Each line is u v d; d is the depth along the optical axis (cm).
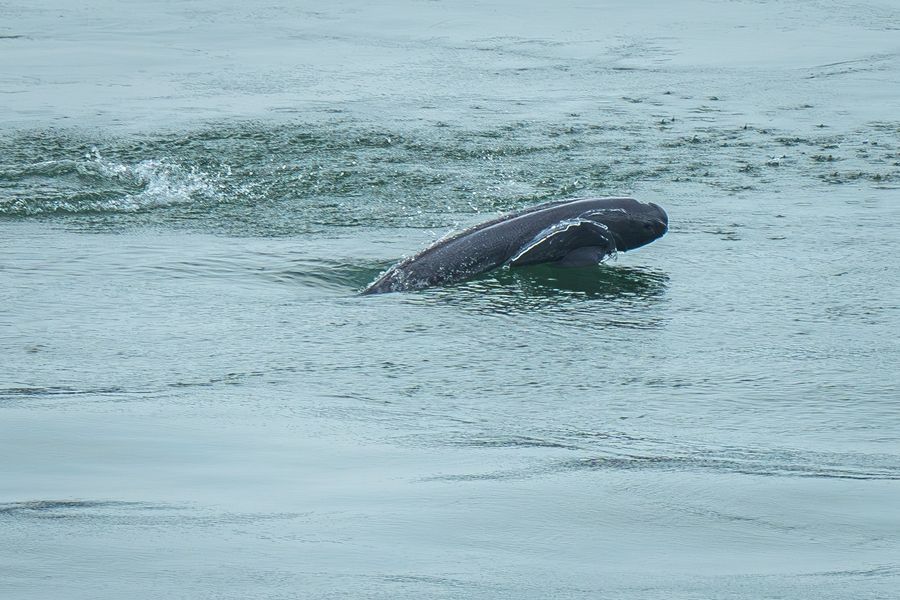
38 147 6359
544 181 5772
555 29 10781
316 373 3241
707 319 3784
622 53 9619
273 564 1809
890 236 4766
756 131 6912
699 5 12169
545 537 1967
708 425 2816
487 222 4441
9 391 2989
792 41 10119
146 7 12012
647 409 2953
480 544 1927
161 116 7175
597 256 4344
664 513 2103
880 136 6788
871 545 1955
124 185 5712
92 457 2409
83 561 1808
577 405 2988
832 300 3959
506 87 8262
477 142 6569
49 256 4447
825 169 6009
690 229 4900
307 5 12131
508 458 2484
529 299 4022
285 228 4984
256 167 5997
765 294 4038
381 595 1694
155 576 1748
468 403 2998
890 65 9038
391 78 8538
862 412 2920
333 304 3956
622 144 6562
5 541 1891
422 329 3681
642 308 3909
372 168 6000
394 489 2225
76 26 10819
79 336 3522
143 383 3105
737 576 1800
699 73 8800
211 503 2119
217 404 2905
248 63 9100
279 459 2434
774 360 3366
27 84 8200
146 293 4003
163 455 2438
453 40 10188
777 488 2267
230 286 4122
